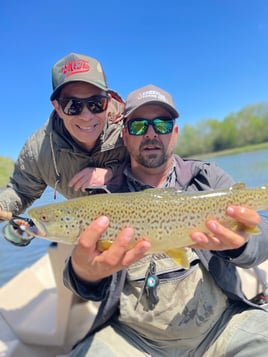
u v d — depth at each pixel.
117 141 0.96
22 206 1.07
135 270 0.69
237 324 0.68
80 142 0.96
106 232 0.63
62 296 0.80
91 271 0.60
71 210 0.65
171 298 0.68
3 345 0.81
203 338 0.69
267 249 0.70
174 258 0.64
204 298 0.69
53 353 0.86
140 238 0.64
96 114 0.91
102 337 0.69
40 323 0.86
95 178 0.93
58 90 0.89
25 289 1.03
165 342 0.69
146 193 0.66
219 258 0.70
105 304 0.69
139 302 0.68
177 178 0.81
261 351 0.63
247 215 0.60
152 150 0.78
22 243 0.77
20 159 1.05
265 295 0.91
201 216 0.65
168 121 0.78
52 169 1.02
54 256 0.78
